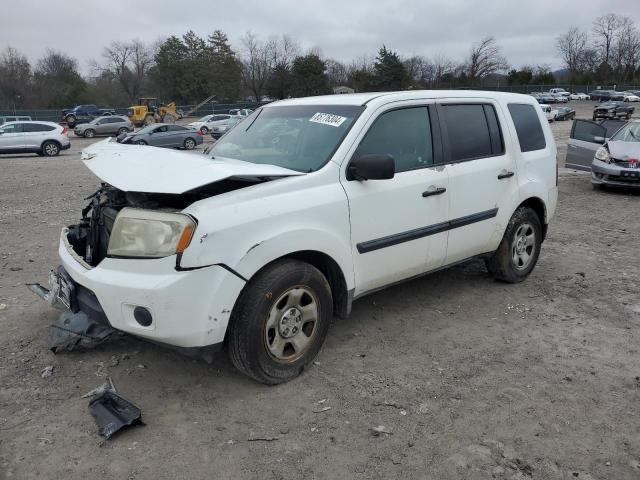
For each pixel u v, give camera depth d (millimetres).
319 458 2910
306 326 3705
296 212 3473
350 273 3867
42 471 2805
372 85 76250
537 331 4469
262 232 3311
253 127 4652
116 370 3789
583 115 51844
